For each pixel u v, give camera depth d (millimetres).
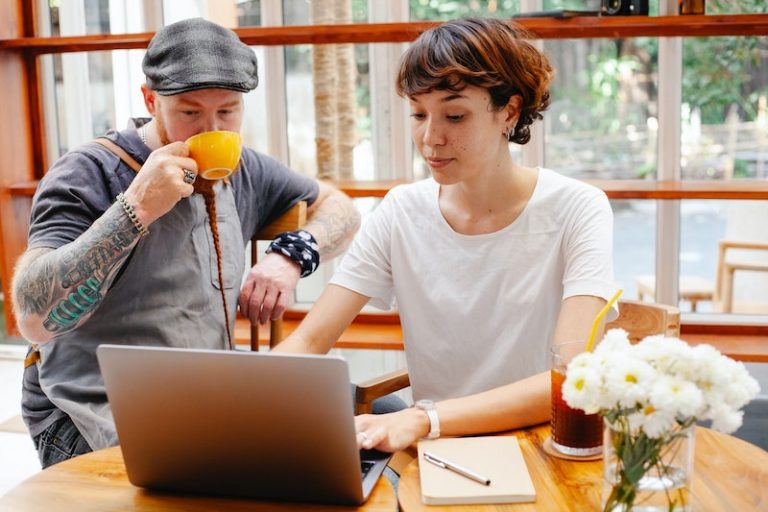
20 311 1647
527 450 1359
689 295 3197
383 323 3242
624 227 3197
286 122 3357
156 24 3369
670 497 1068
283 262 1988
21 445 3176
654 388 997
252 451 1186
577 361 1078
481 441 1370
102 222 1600
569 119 3160
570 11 2658
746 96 3023
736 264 3145
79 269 1586
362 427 1363
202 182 1769
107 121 3539
